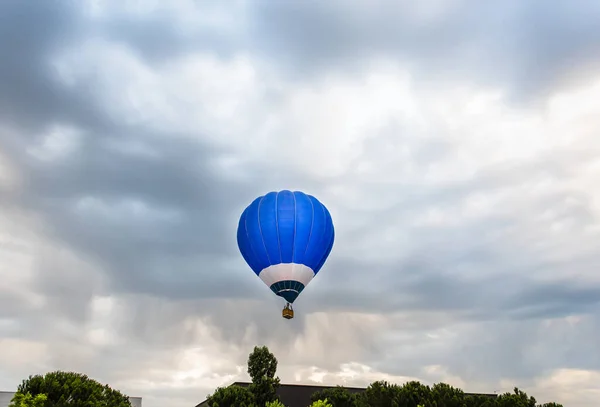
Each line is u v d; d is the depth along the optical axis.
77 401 42.84
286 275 51.59
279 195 54.09
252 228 53.09
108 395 45.72
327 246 53.53
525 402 47.22
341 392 46.94
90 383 45.50
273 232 52.09
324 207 54.78
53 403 42.44
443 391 47.44
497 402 47.00
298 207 52.81
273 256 52.03
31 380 43.66
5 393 49.97
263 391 44.47
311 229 52.31
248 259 53.94
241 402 43.00
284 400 51.84
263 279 53.06
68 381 44.56
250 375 45.56
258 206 53.94
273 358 46.12
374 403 45.75
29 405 39.81
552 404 47.66
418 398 45.38
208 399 44.19
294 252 51.84
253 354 46.12
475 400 47.41
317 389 52.72
